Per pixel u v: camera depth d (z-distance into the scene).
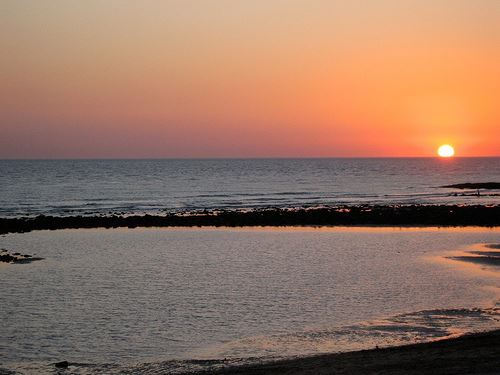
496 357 15.98
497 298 27.89
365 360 17.28
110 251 44.56
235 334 22.92
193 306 27.11
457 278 32.84
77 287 31.34
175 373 18.20
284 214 67.19
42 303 27.84
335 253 42.88
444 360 16.17
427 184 136.25
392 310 25.95
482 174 194.00
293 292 29.72
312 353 20.25
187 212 73.50
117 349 21.34
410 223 62.22
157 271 35.88
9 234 54.72
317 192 110.19
